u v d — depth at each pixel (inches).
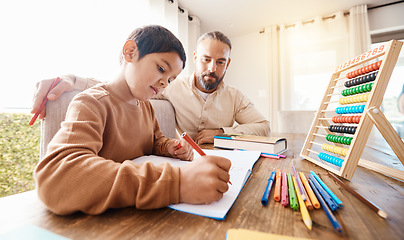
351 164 16.3
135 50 17.8
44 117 19.9
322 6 104.3
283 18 115.9
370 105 17.3
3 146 69.2
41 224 8.8
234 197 11.6
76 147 11.7
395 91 103.3
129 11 66.5
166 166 11.6
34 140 75.9
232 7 105.4
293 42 119.7
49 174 10.2
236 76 140.7
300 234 8.1
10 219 9.2
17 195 12.4
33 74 42.6
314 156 25.3
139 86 18.1
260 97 133.5
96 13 55.6
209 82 44.1
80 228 8.4
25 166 73.7
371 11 105.4
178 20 102.3
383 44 18.2
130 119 21.8
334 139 22.1
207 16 114.0
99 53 56.4
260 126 45.1
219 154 23.8
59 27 46.9
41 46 43.7
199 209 10.0
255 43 134.5
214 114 48.9
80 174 10.1
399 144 16.6
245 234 7.6
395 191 13.4
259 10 107.7
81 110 14.7
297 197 11.5
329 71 111.3
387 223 9.0
